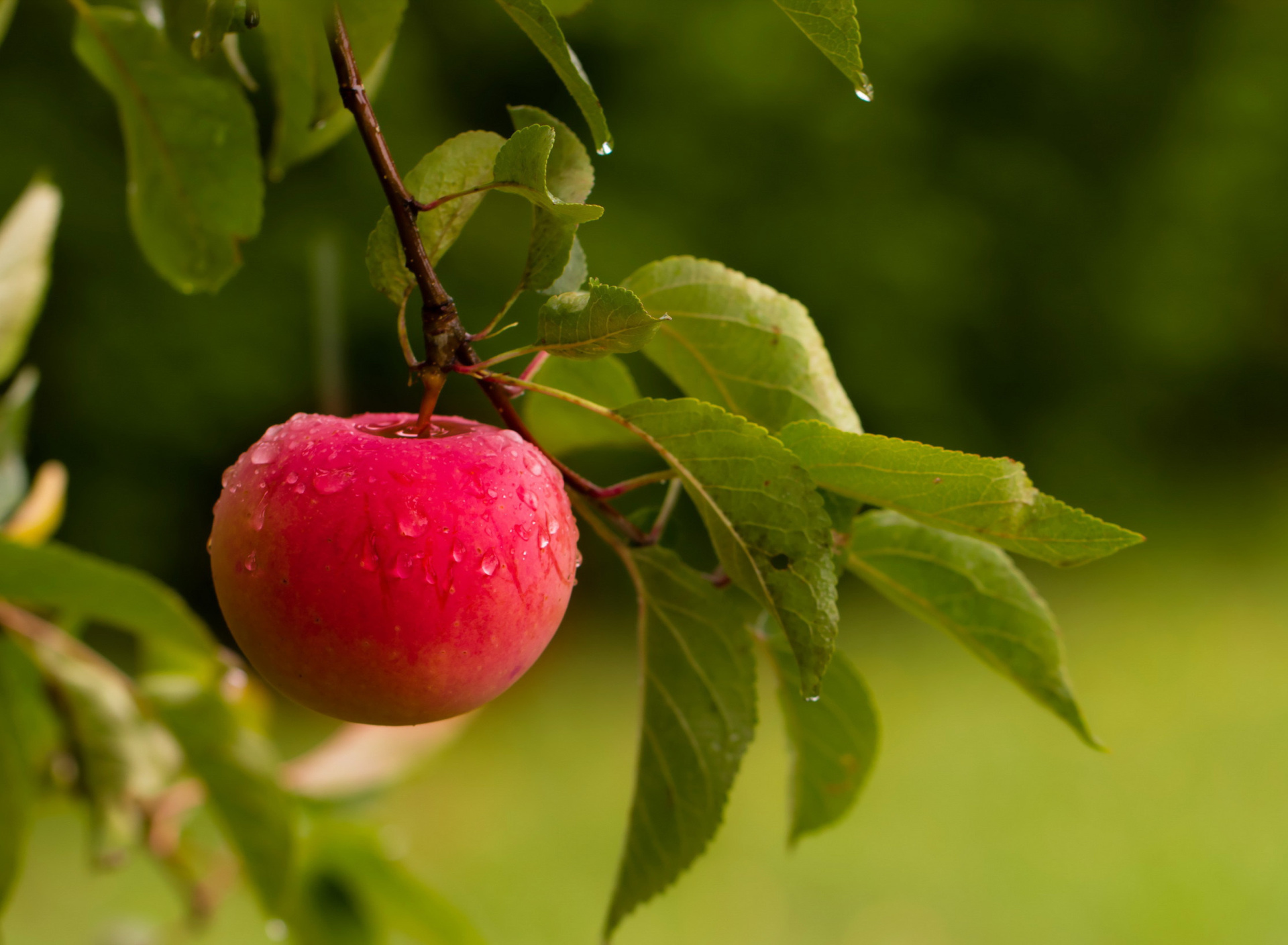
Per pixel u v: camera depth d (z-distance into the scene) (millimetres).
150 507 6840
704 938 4297
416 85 6676
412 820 5109
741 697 1091
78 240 6262
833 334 8055
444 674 891
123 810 1700
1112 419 9180
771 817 5180
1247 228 9383
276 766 1583
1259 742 5797
